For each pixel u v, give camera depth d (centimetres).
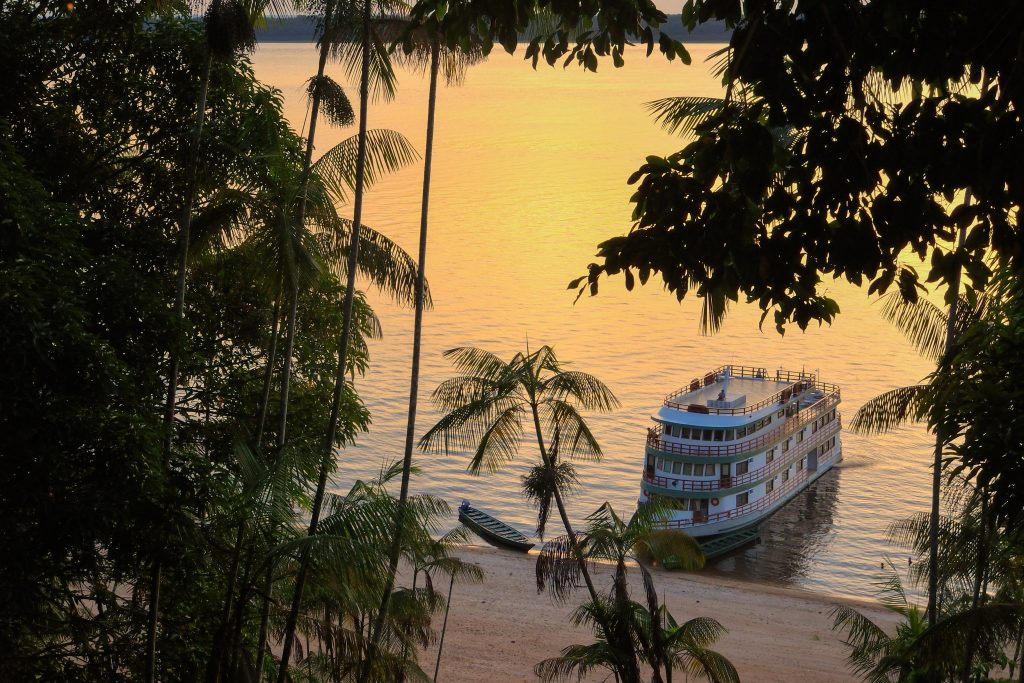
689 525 4791
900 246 591
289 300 1748
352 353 2219
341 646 1750
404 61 1812
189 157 1688
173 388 1552
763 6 555
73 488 1413
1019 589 1942
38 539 1339
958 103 586
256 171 1681
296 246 1587
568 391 1964
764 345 7469
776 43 555
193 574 1483
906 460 5612
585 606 1934
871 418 2033
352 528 1350
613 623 1867
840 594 4203
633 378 6512
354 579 1291
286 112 17962
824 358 7175
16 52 1664
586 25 798
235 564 1484
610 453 5350
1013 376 1107
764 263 591
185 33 1733
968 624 1658
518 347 7031
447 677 3133
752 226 590
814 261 596
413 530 1444
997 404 1073
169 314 1515
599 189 13388
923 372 6850
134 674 1680
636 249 622
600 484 5019
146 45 1731
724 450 4816
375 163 1792
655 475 4916
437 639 3409
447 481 4953
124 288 1483
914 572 2564
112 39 1717
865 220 585
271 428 2062
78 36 1708
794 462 5234
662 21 774
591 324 7731
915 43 567
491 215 11669
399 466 1728
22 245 1345
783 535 4834
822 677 3269
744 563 4584
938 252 611
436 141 18850
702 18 600
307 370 2114
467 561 4203
